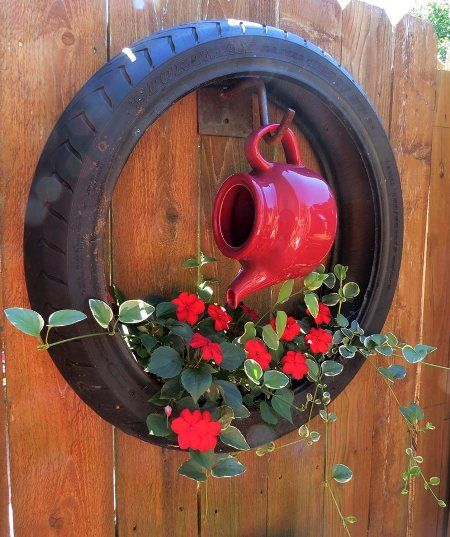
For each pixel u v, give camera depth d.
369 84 1.07
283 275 0.81
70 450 0.83
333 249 1.05
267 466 1.06
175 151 0.87
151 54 0.73
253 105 0.94
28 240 0.72
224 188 0.81
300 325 0.95
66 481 0.83
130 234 0.85
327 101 0.89
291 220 0.77
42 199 0.70
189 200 0.90
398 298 1.20
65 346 0.73
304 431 0.95
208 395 0.79
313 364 0.89
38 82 0.73
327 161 1.01
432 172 1.21
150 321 0.79
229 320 0.83
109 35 0.78
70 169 0.69
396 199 0.99
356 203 1.00
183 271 0.91
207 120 0.89
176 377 0.77
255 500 1.06
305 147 1.00
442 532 1.41
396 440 1.27
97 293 0.72
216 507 1.01
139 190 0.85
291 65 0.84
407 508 1.33
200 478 0.78
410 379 1.26
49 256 0.70
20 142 0.73
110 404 0.77
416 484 1.33
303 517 1.13
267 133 0.82
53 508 0.83
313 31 0.98
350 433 1.18
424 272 1.24
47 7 0.73
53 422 0.81
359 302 1.02
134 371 0.77
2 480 0.78
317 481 1.14
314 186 0.79
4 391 0.77
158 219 0.87
